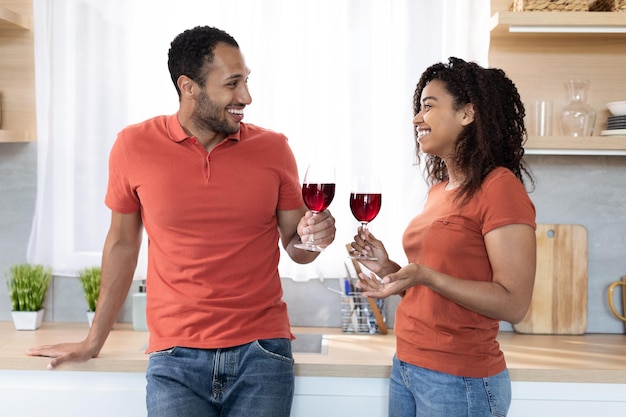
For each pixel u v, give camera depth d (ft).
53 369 7.39
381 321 8.93
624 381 7.41
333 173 6.52
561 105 9.28
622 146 8.39
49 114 9.18
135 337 8.64
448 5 8.82
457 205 6.14
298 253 7.49
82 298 9.57
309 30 8.94
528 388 7.52
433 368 6.16
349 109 8.98
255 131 7.27
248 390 6.68
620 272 9.44
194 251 6.83
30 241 9.37
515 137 6.53
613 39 9.20
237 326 6.79
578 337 9.11
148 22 9.04
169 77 9.12
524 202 5.97
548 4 8.35
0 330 9.02
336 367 7.50
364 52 8.91
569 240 9.29
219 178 6.86
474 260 6.08
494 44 9.25
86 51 9.04
